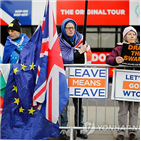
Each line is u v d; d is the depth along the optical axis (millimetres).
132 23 8648
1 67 3172
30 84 3150
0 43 8492
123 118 3404
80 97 3270
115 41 8742
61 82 3041
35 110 3131
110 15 8695
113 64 3199
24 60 3199
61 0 8578
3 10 8523
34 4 8523
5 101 3148
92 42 8789
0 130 3141
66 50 3484
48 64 3061
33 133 3092
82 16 8625
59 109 3033
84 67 3252
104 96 3268
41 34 3213
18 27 3807
